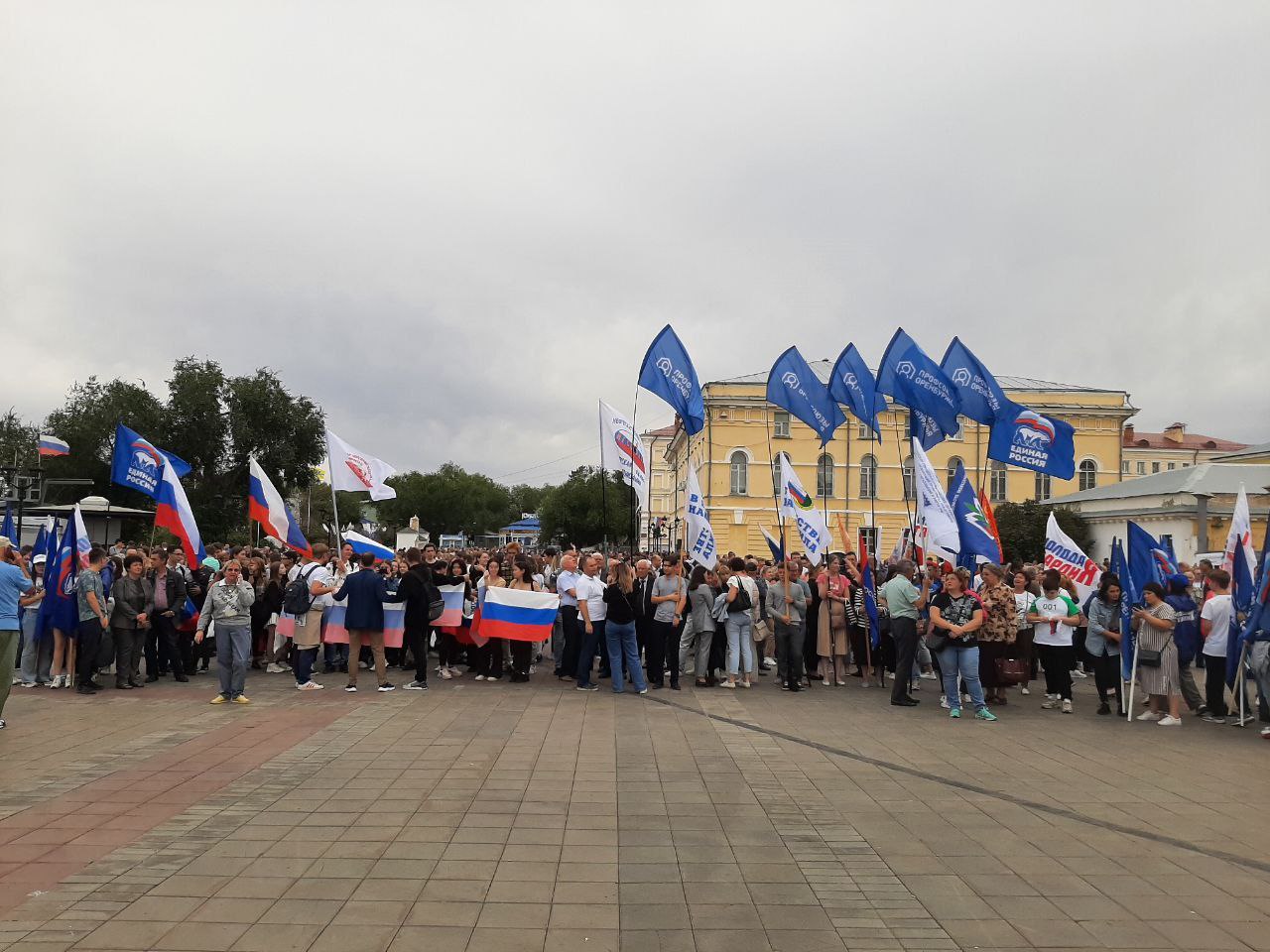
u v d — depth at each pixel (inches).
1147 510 1579.7
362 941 185.3
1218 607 475.8
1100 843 257.1
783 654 580.7
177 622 565.3
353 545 781.3
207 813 275.3
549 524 2896.2
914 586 526.0
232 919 195.5
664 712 474.9
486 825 265.7
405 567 711.1
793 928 195.2
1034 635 532.7
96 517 1108.5
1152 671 462.0
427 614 551.2
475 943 185.0
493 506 4367.6
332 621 587.2
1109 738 421.1
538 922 196.2
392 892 212.8
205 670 625.0
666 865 234.1
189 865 229.3
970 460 2134.6
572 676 610.2
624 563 543.8
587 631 554.9
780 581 595.2
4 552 449.1
